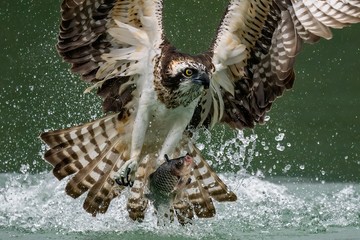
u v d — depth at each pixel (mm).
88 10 13172
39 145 18906
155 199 12953
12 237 12805
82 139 13398
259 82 13930
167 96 13008
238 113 14289
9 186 16453
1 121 19609
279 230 13594
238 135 15570
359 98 21453
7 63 20953
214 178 13680
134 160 13133
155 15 13164
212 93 13781
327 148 19719
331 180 18281
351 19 13094
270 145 19734
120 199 14312
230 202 15086
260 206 15312
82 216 14195
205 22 21109
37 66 20656
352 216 14680
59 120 19328
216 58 13445
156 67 13031
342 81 21984
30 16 21766
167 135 13344
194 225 13703
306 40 13344
